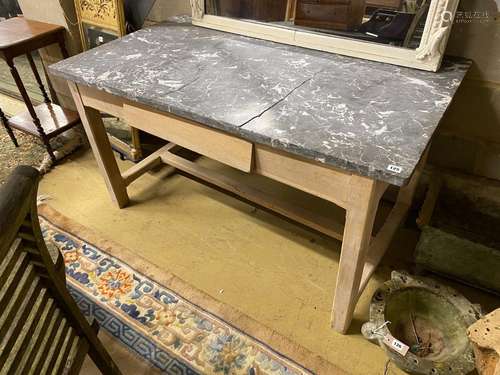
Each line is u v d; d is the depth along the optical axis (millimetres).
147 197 2016
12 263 695
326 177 1027
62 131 2219
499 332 995
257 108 1119
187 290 1555
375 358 1329
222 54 1443
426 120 1047
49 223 1861
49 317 870
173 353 1351
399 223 1643
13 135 2354
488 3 1253
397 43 1309
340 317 1349
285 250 1730
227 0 1576
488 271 1387
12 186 641
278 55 1429
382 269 1631
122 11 1842
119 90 1235
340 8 1351
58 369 919
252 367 1305
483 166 1603
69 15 2061
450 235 1364
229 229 1833
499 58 1334
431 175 1705
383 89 1197
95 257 1693
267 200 1699
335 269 1645
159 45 1536
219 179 1842
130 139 2209
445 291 1329
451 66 1326
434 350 1283
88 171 2213
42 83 2525
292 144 973
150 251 1726
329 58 1398
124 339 1397
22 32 2016
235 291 1558
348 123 1046
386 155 927
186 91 1210
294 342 1378
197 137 1233
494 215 1632
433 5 1178
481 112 1479
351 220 1062
